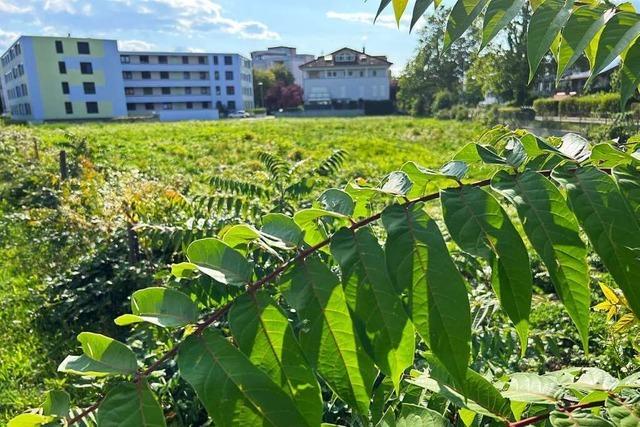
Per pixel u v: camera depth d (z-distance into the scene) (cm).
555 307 451
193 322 79
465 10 86
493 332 256
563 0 83
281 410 69
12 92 7869
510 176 81
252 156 1934
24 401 390
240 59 8706
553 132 1847
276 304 78
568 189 76
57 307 507
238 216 413
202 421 305
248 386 69
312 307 78
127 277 511
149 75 8162
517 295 72
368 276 75
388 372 74
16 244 725
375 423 137
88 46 6806
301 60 13512
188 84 8400
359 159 1855
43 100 6638
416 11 90
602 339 353
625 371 272
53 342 477
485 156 88
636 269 70
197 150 2109
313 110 7256
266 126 3741
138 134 2822
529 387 120
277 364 76
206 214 430
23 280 617
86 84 6862
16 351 462
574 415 99
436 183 89
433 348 69
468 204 75
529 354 329
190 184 956
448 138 2698
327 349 77
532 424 114
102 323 497
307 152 2047
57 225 712
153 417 71
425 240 73
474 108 4100
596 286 399
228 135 2852
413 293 71
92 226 659
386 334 74
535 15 83
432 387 121
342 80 7800
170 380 291
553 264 73
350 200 90
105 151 1892
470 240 73
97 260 548
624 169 83
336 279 78
